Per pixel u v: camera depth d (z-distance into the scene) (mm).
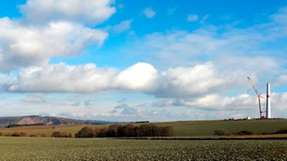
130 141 115250
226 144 78938
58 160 55688
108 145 95000
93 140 128250
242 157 50000
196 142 95438
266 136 117188
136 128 158000
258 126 156000
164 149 71312
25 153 70938
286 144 70000
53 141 122875
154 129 154625
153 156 56812
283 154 51781
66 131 178875
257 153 54250
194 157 52688
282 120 176000
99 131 164750
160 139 125125
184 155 56281
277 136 115188
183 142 98188
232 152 57469
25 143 111062
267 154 52469
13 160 57125
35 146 95750
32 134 177125
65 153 68938
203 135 141250
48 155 65062
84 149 80000
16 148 87688
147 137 142000
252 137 113812
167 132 152625
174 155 56969
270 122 167375
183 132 153500
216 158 50219
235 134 140125
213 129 156000
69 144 103812
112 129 163125
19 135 177250
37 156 63438
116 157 57250
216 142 91125
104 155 61562
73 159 56406
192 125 171500
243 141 91938
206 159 49531
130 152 66438
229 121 180625
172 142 100438
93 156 60469
